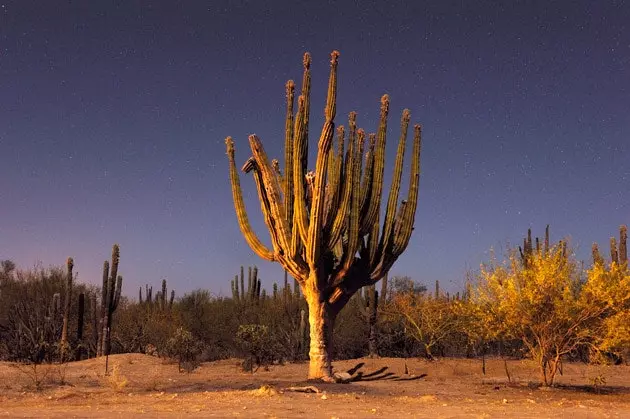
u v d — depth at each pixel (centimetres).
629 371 2039
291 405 1096
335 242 1675
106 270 2748
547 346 1557
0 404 1230
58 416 912
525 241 3012
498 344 2522
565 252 1605
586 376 1925
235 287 3509
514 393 1467
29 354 2592
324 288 1736
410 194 1809
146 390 1530
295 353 2653
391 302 2784
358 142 1723
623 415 1004
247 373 2077
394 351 2662
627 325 1436
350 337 2695
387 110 1791
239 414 938
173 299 3828
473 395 1407
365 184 1808
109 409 1041
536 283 1521
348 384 1644
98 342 2752
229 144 1789
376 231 1788
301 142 1673
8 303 3081
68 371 2053
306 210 1633
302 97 1670
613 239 2770
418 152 1811
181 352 2212
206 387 1581
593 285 1459
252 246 1781
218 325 3058
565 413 1015
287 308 3011
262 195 1766
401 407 1087
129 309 3562
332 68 1532
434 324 2419
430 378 1861
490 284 1583
